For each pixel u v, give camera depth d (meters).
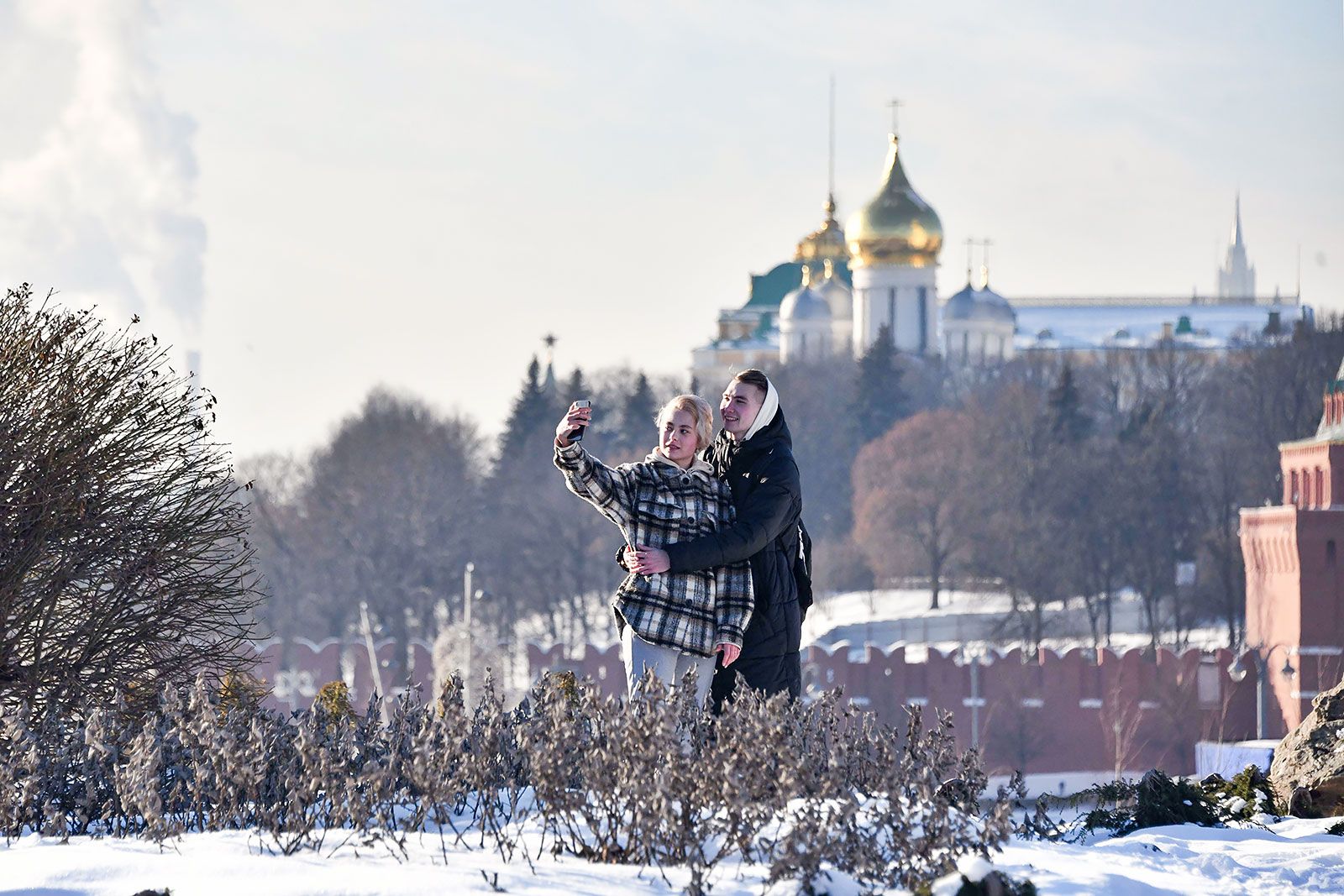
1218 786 20.94
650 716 13.09
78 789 16.66
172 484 21.72
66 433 20.73
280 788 15.47
